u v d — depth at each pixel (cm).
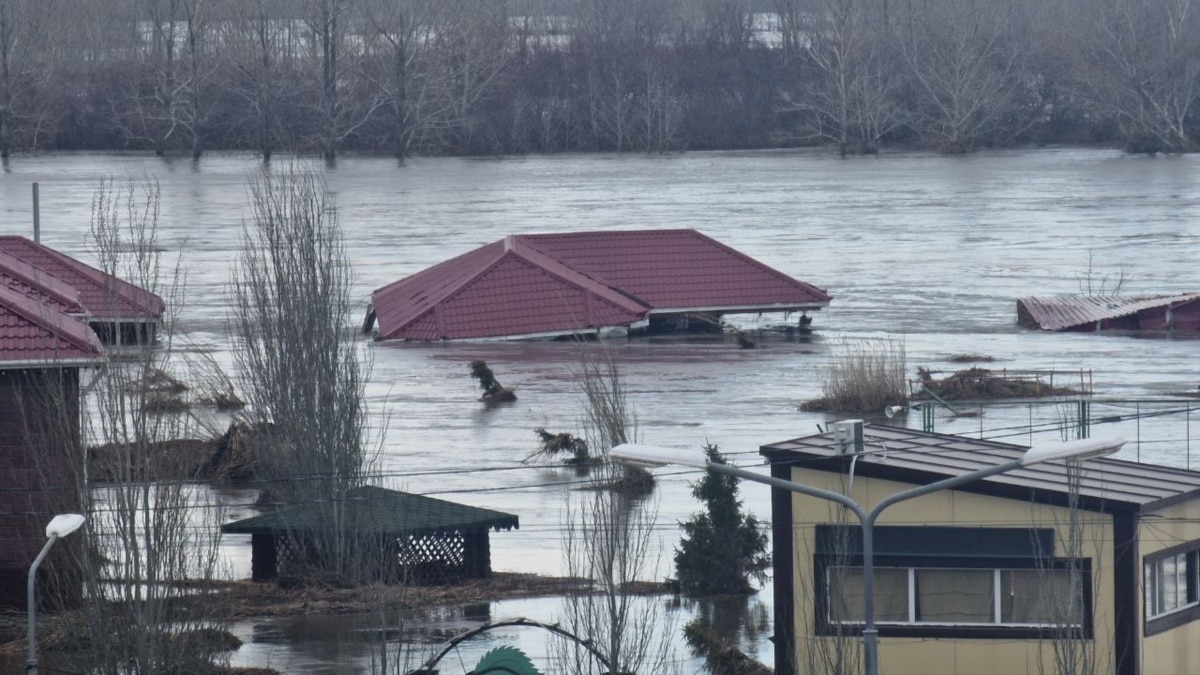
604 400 13312
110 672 8938
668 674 10081
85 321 13825
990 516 8781
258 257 15525
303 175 17088
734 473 7325
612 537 9319
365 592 10662
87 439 11375
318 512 12800
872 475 8994
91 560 9138
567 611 9900
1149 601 8694
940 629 8850
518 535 14700
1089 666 8212
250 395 13925
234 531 12750
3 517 11300
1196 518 8894
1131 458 17925
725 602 12094
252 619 11506
